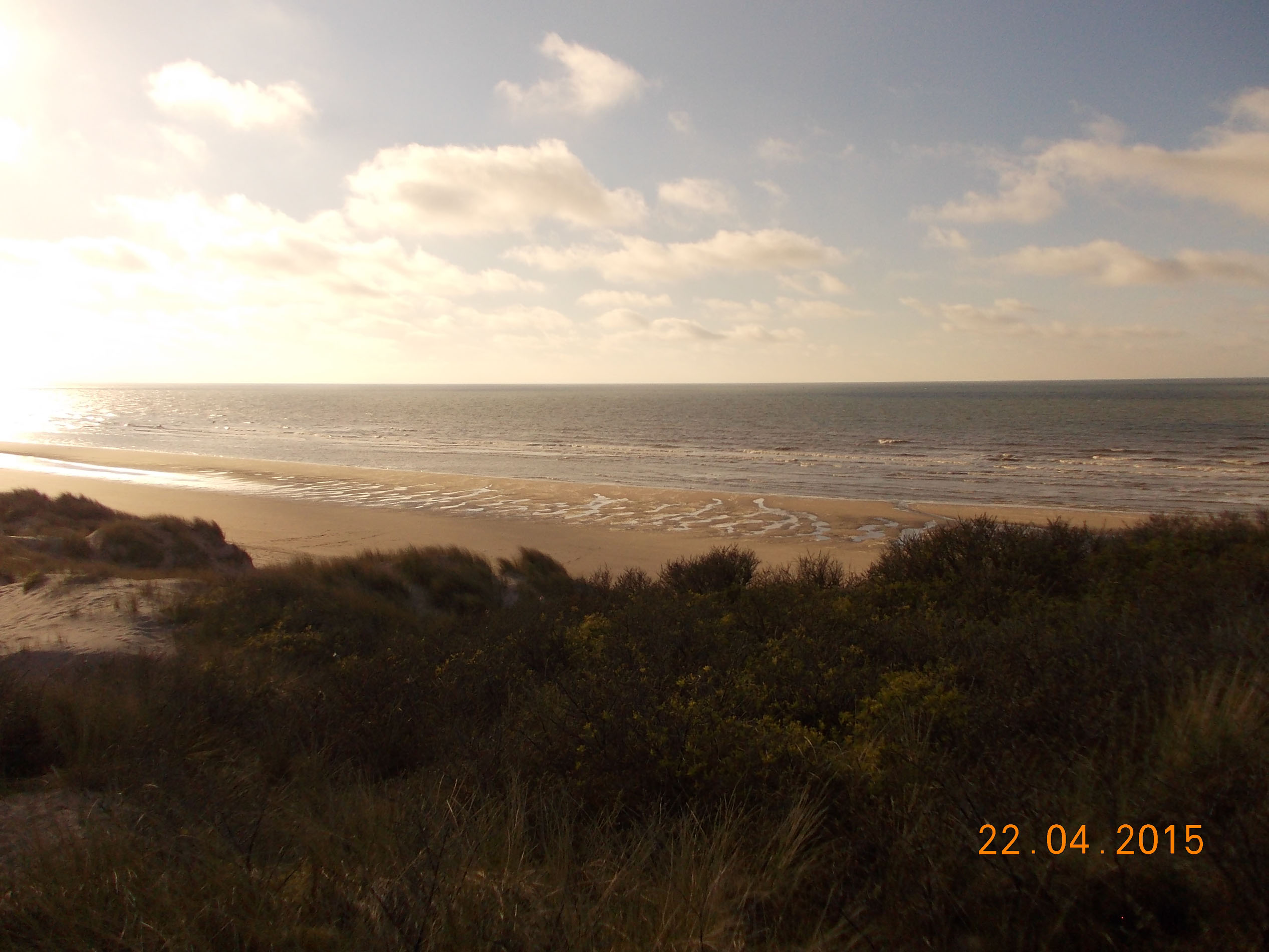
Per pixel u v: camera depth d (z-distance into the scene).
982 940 2.25
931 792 2.86
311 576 12.84
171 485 35.44
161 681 5.62
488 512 28.36
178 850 2.73
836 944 2.30
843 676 4.66
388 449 58.53
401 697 5.20
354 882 2.56
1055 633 5.34
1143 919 2.21
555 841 2.99
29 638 8.31
